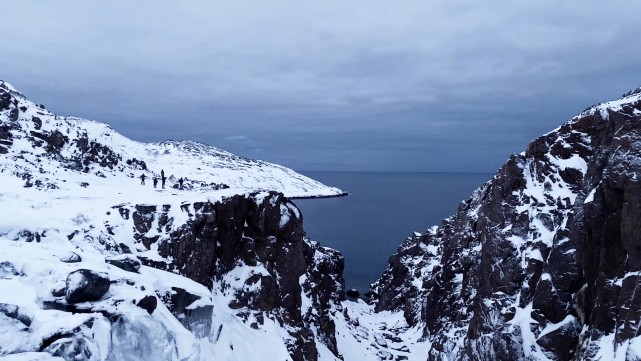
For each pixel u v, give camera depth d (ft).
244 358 105.09
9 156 189.88
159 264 110.93
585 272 130.52
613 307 115.34
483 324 155.02
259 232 146.20
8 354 54.75
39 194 147.13
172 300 87.56
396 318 309.22
